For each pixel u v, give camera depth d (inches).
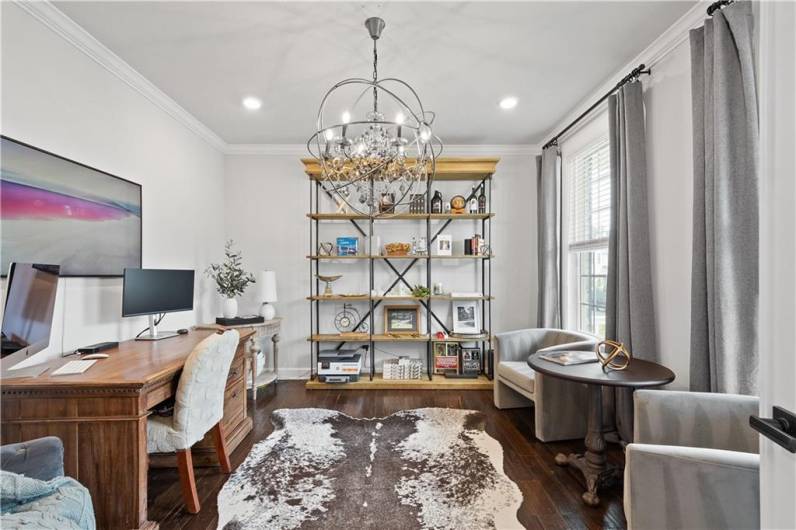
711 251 71.3
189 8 76.0
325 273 163.0
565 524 68.2
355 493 77.3
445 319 163.3
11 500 43.7
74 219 82.2
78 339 84.2
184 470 70.9
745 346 65.8
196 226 137.5
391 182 79.0
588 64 98.7
